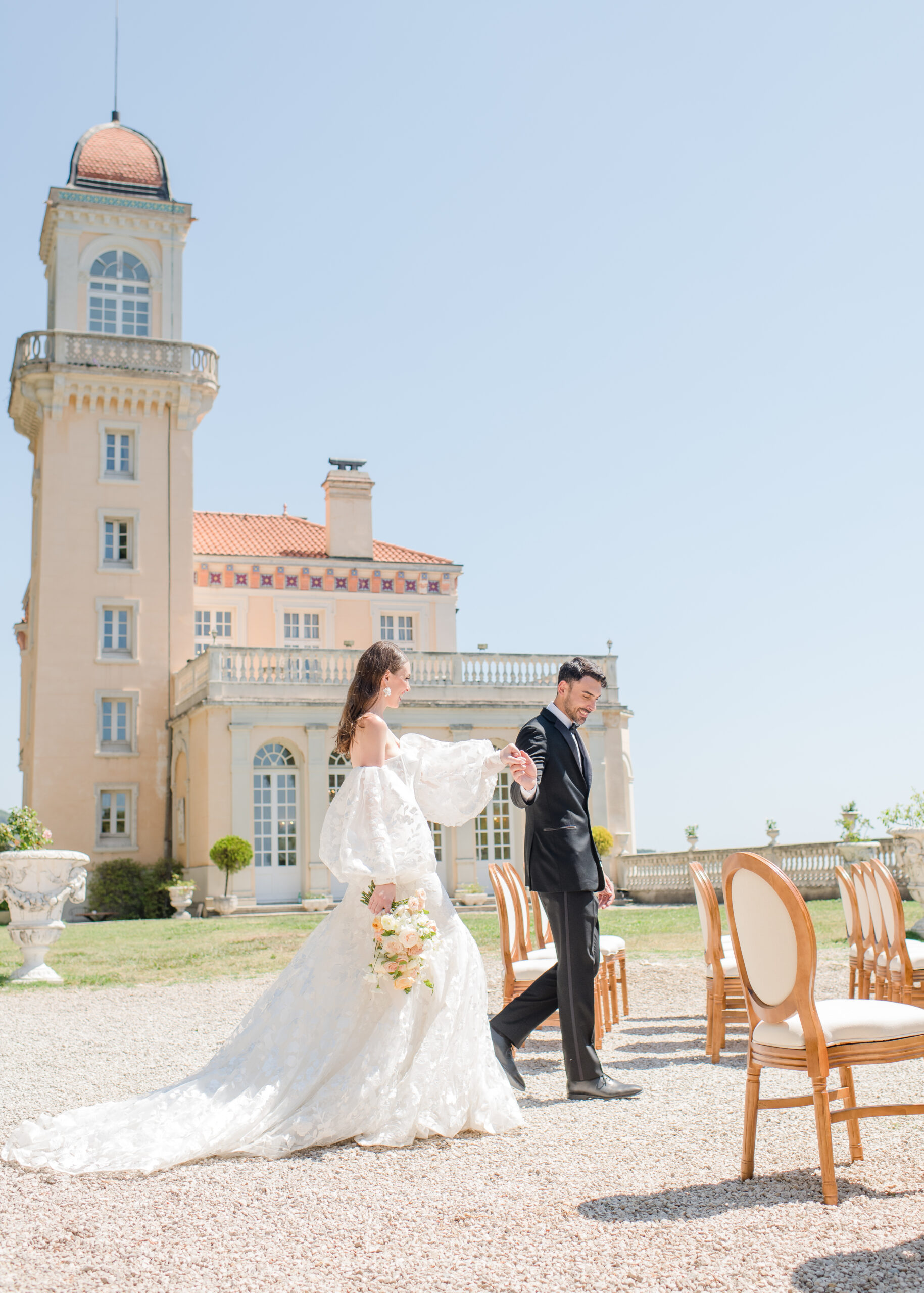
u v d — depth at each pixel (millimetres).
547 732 5773
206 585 34469
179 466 32562
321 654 28328
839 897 23297
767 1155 4285
